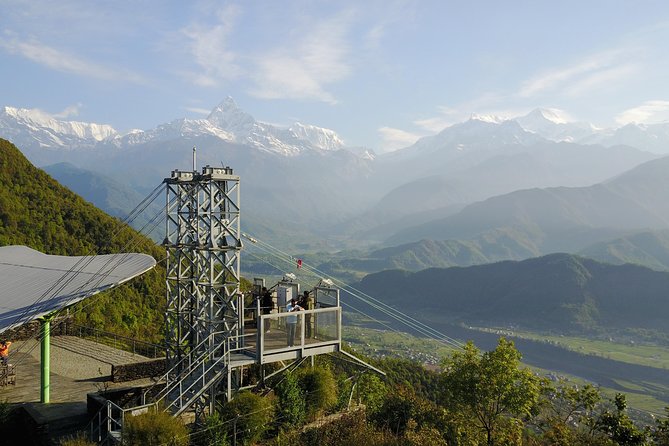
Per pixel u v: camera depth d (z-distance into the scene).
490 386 18.78
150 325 44.44
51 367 22.89
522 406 18.70
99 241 57.84
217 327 18.39
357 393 20.64
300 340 18.22
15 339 27.72
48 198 61.19
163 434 13.51
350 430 17.47
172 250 21.09
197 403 16.77
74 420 16.41
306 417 17.70
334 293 20.05
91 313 37.84
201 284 18.45
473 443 18.44
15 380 20.70
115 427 15.32
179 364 19.39
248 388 18.78
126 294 47.69
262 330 17.14
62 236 54.94
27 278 22.83
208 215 18.66
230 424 15.27
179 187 20.22
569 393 18.94
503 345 19.17
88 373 22.08
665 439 16.55
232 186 18.61
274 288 21.55
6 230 50.19
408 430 17.84
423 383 54.81
